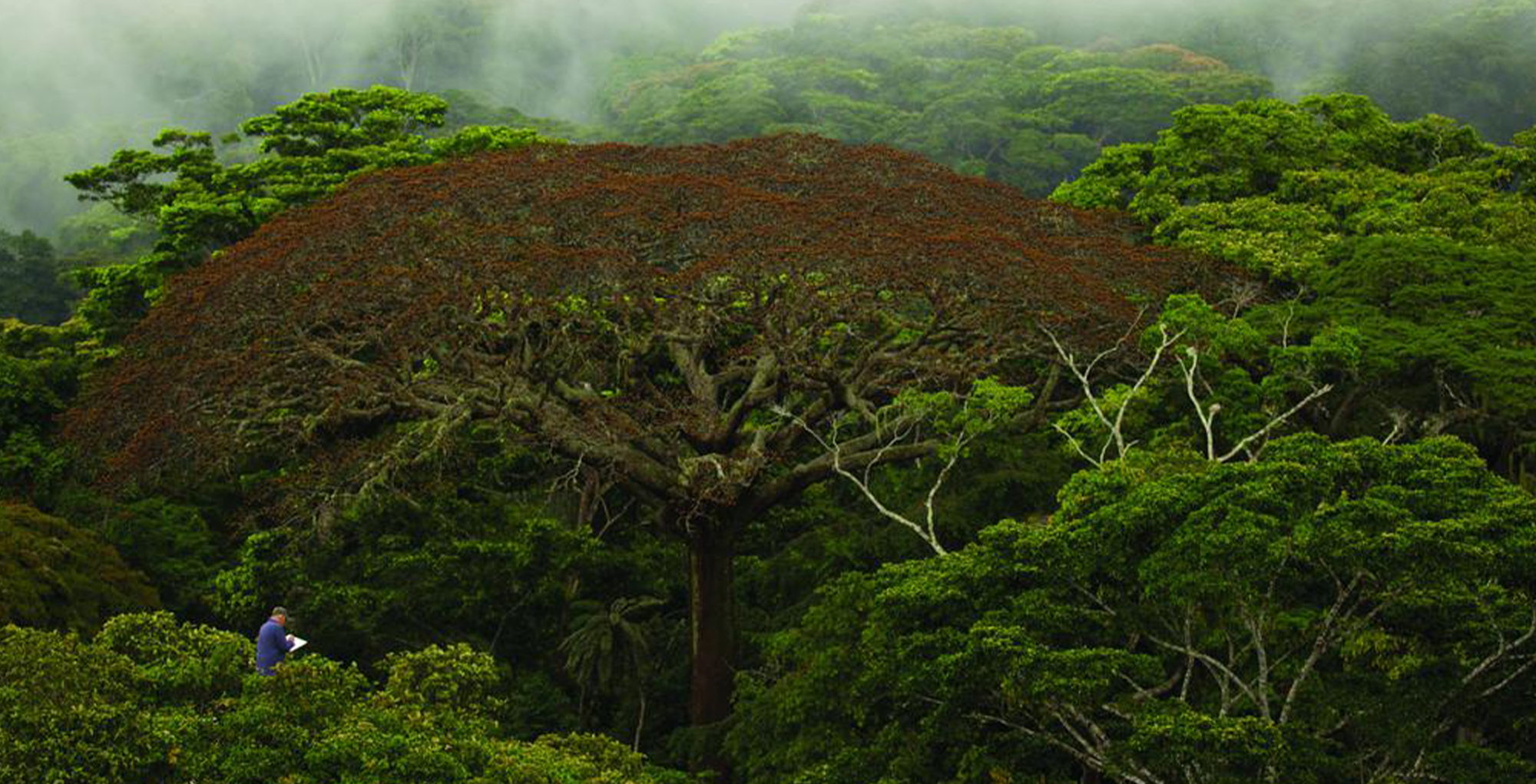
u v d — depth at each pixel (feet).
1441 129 178.40
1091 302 123.03
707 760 105.09
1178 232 151.64
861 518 124.98
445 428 107.55
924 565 67.67
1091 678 55.93
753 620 126.21
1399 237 127.95
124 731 46.47
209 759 48.57
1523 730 57.36
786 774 76.38
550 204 128.26
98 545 101.04
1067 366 124.98
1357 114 177.17
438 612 116.47
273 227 136.98
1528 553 53.16
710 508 110.11
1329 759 54.80
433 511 121.70
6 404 127.44
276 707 50.62
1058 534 61.87
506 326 115.85
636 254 120.37
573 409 115.55
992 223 141.49
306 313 115.44
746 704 86.84
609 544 134.82
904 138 406.21
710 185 135.64
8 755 44.45
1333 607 56.24
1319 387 112.27
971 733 62.28
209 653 53.93
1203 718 52.75
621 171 143.74
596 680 118.11
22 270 323.78
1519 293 117.70
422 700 57.98
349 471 112.98
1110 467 69.92
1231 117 169.78
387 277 117.39
